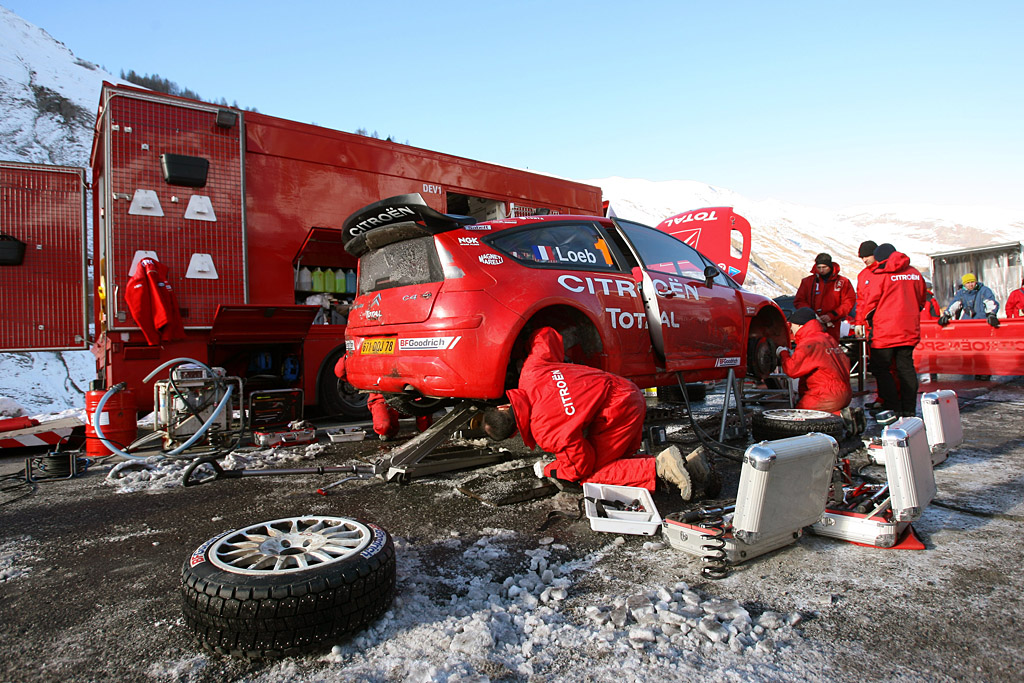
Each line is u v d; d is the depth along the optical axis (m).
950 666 1.53
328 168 6.40
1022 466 3.66
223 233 5.69
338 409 6.42
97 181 6.32
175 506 3.25
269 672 1.58
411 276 3.54
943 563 2.19
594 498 2.78
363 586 1.70
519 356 3.54
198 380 4.73
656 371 4.21
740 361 5.01
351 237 3.94
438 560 2.35
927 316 8.73
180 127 5.54
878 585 2.02
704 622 1.72
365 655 1.64
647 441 4.16
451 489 3.45
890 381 5.68
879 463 3.65
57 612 2.00
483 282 3.29
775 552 2.32
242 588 1.60
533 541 2.54
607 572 2.19
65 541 2.72
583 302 3.68
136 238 5.29
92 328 6.81
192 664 1.63
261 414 5.37
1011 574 2.09
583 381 2.79
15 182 6.37
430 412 4.27
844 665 1.54
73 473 4.07
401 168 6.92
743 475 2.09
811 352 4.74
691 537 2.26
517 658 1.61
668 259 4.80
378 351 3.72
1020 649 1.61
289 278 6.12
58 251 6.52
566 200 8.59
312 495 3.39
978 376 9.06
